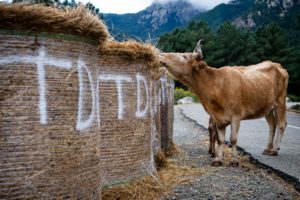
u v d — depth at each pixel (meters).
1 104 4.09
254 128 17.06
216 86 9.67
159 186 7.14
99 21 4.90
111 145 6.44
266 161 9.79
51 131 4.37
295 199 6.79
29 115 4.22
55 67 4.40
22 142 4.18
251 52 65.69
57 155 4.41
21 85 4.18
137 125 6.83
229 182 7.85
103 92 6.34
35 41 4.26
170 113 11.29
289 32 88.12
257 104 10.28
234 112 9.73
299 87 64.94
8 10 4.03
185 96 48.06
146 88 7.08
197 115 24.45
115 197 6.35
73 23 4.44
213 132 10.54
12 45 4.15
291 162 9.69
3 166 4.11
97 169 5.04
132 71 6.72
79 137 4.66
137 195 6.56
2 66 4.11
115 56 6.46
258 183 7.81
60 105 4.44
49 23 4.26
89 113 4.84
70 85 4.53
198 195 6.89
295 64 63.88
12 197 4.15
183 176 8.28
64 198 4.50
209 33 69.56
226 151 11.47
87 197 4.81
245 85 9.99
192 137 14.52
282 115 11.12
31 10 4.14
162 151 10.05
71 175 4.56
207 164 9.67
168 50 62.69
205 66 9.63
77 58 4.62
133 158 6.74
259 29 70.81
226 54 66.06
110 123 6.42
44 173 4.32
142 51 6.78
